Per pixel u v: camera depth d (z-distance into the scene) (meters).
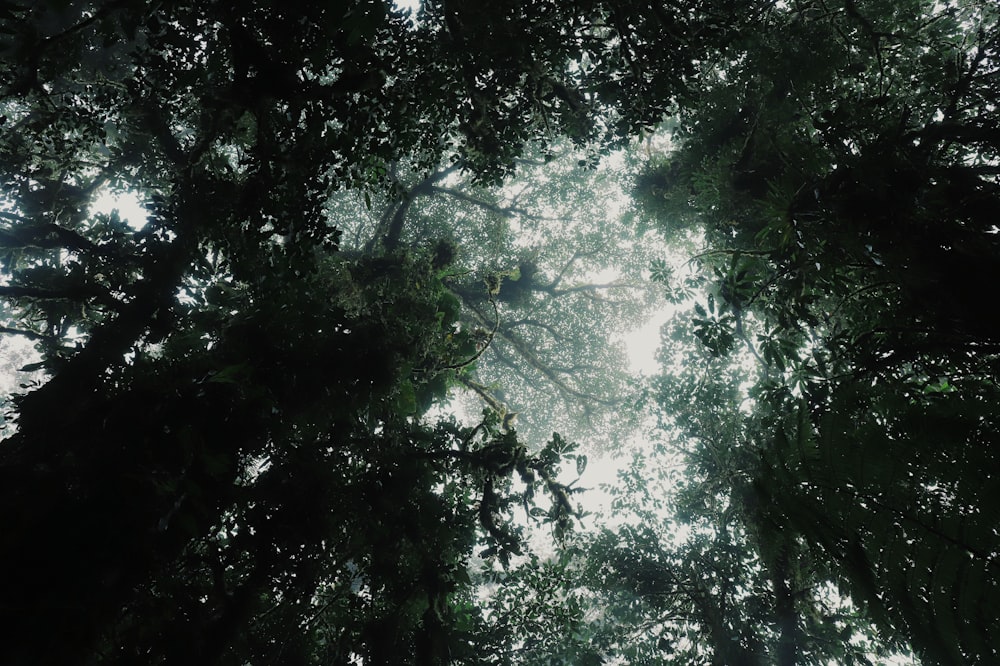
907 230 6.21
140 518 6.97
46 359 9.23
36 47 8.04
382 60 7.47
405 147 8.04
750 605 11.62
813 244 7.43
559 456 11.62
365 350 9.68
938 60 8.91
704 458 13.38
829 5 10.19
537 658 11.52
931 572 2.96
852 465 3.34
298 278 7.66
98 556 6.58
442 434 11.72
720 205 10.13
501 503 11.34
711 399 12.93
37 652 5.97
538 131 10.41
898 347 6.45
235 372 8.32
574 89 9.58
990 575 2.79
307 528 8.98
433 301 12.68
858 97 9.58
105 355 9.09
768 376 11.92
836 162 7.43
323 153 7.55
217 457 7.84
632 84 8.91
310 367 9.24
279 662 9.43
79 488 7.14
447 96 7.99
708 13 8.14
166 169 12.12
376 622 9.57
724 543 12.35
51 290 9.92
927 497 3.12
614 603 13.10
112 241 10.71
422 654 9.53
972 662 2.75
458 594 11.32
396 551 10.13
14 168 11.27
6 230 10.54
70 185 12.85
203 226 9.50
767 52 9.27
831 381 7.40
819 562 3.71
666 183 12.67
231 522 9.46
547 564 12.20
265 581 8.77
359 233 20.44
